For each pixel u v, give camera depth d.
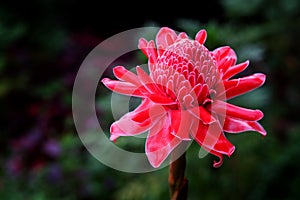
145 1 2.20
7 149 1.55
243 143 1.12
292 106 1.60
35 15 1.95
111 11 2.30
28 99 1.73
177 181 0.64
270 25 1.58
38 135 1.44
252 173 1.16
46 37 1.94
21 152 1.40
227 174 1.13
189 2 2.08
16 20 1.92
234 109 0.63
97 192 1.31
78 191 1.32
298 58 1.65
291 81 1.64
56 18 2.04
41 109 1.62
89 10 2.36
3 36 1.76
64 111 1.56
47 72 1.82
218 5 2.00
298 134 1.34
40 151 1.40
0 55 1.78
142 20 2.25
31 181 1.32
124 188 1.20
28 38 1.92
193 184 1.10
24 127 1.65
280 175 1.22
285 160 1.23
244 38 1.03
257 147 1.19
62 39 1.98
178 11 2.12
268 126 1.31
